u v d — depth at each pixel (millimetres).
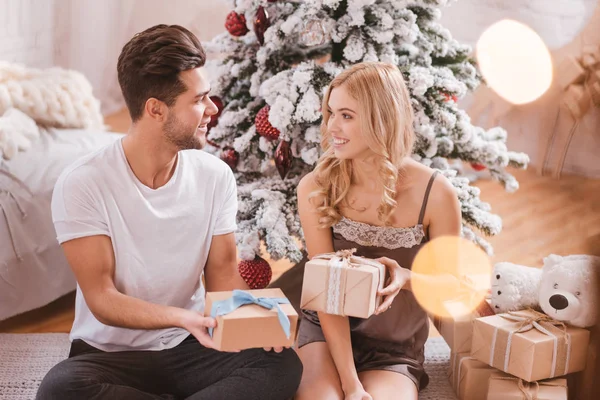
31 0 4070
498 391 1745
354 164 1778
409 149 1748
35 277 2281
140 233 1603
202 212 1677
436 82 2182
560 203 3410
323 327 1729
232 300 1513
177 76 1527
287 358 1604
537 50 3578
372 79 1665
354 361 1807
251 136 2240
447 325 1977
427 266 1818
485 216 2232
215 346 1485
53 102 2475
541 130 3732
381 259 1691
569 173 3619
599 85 1803
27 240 2242
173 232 1641
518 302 1908
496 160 2389
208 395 1541
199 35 4539
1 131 2238
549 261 1872
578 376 1847
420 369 1815
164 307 1530
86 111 2592
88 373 1526
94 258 1549
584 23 3375
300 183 1851
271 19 2273
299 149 2264
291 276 2625
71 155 2391
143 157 1596
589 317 1772
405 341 1813
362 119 1662
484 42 3688
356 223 1786
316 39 2121
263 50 2285
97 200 1553
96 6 4434
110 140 2543
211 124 2367
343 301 1581
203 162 1703
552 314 1802
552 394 1717
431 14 2344
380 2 2232
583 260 1833
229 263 1766
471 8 3713
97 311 1543
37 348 2146
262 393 1558
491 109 3785
